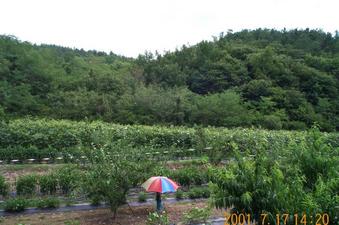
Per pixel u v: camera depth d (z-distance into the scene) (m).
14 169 15.30
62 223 8.81
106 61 67.19
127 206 10.34
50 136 19.42
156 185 8.58
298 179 6.02
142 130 21.11
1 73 37.91
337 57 59.25
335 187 5.81
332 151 7.32
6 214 9.51
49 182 11.23
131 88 40.22
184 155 19.42
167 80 47.19
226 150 15.95
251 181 5.93
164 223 8.51
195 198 11.50
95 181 8.81
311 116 40.50
